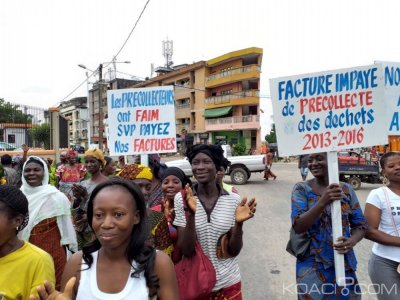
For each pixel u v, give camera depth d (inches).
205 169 111.7
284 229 319.0
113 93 196.7
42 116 767.7
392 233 122.5
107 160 253.0
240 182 661.3
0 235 82.0
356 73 122.4
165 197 138.5
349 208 114.0
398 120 157.0
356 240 111.0
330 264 110.9
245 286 193.3
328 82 122.6
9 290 81.3
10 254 84.0
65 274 71.6
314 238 112.5
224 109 1608.0
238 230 104.2
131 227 68.8
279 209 415.5
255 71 1497.3
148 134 193.9
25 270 83.4
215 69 1700.3
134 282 67.3
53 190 141.3
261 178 775.1
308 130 121.7
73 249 143.0
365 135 120.7
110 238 66.5
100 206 67.3
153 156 190.2
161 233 116.0
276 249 259.9
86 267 69.7
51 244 136.5
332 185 106.1
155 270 70.2
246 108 1600.6
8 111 741.3
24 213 86.7
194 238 104.2
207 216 110.2
